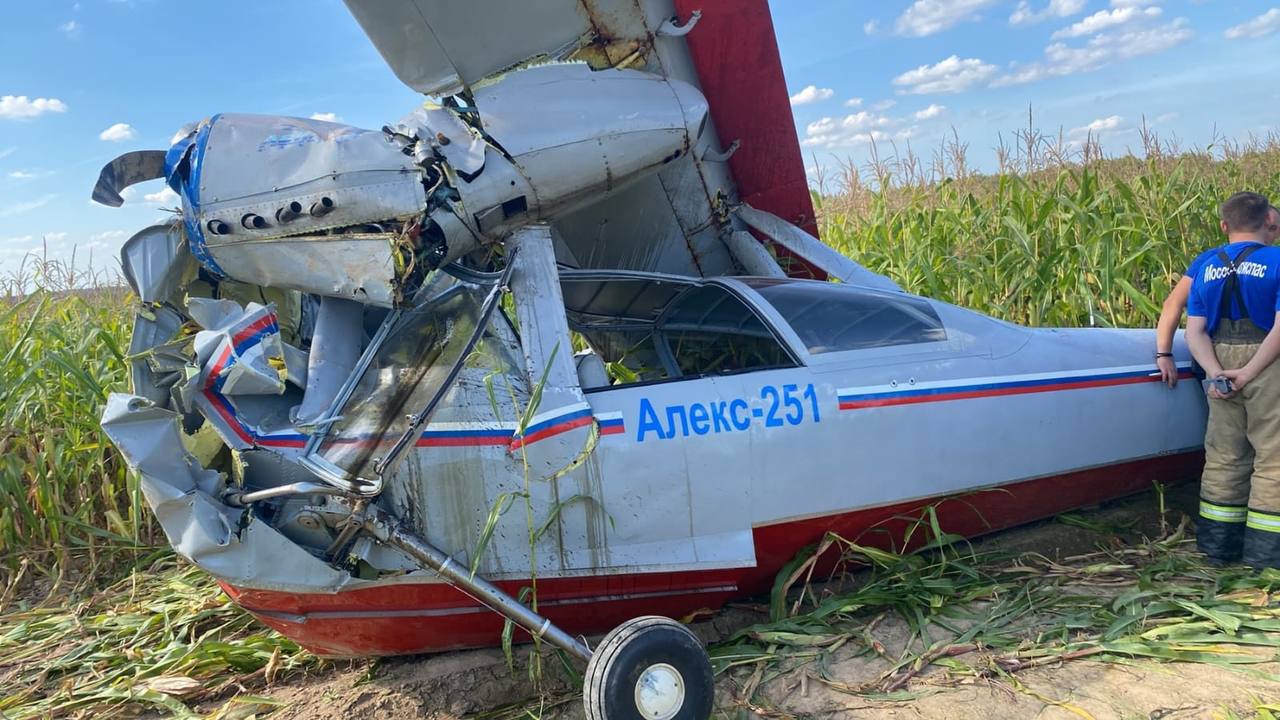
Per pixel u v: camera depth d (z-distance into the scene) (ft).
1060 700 8.63
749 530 10.13
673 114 11.23
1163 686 8.71
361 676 10.57
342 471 8.51
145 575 14.39
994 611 10.50
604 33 12.16
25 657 11.99
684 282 12.69
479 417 9.32
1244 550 11.21
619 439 9.62
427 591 9.44
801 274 16.47
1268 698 8.30
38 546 15.29
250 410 9.16
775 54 13.46
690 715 8.09
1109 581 11.28
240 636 12.06
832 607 10.57
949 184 25.03
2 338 18.53
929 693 8.94
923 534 11.49
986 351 11.56
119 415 8.20
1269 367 10.72
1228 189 24.84
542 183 10.21
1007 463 11.35
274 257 9.26
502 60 11.65
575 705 9.57
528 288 9.99
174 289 9.68
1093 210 21.33
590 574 9.56
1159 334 12.41
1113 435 12.09
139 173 9.55
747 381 10.34
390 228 9.27
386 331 10.17
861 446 10.55
